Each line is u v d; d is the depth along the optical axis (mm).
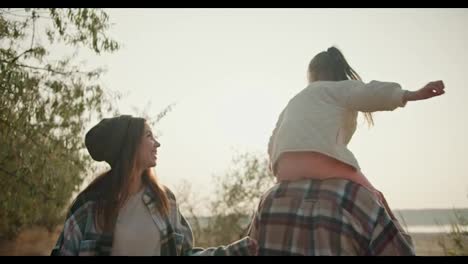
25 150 6746
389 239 2117
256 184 12469
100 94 7223
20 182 6789
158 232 2412
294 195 2271
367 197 2184
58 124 6938
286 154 2373
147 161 2539
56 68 6875
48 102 6719
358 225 2129
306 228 2168
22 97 6445
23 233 10414
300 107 2410
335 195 2189
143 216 2426
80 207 2428
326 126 2303
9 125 6457
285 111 2539
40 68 6734
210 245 12281
